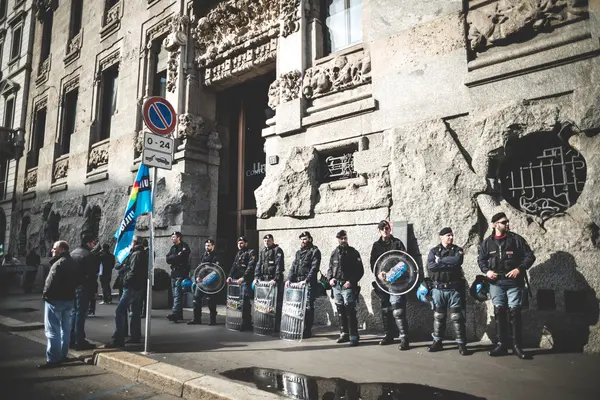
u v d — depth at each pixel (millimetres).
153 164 5051
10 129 19234
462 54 5832
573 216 4809
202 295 7125
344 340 5332
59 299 4793
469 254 5391
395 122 6359
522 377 3715
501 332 4500
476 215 5430
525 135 5176
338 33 7848
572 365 4047
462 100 5773
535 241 4945
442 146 5773
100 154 13492
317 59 7750
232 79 10055
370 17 6910
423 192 5844
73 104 16578
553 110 4984
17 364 4836
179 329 6512
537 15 5234
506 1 5594
